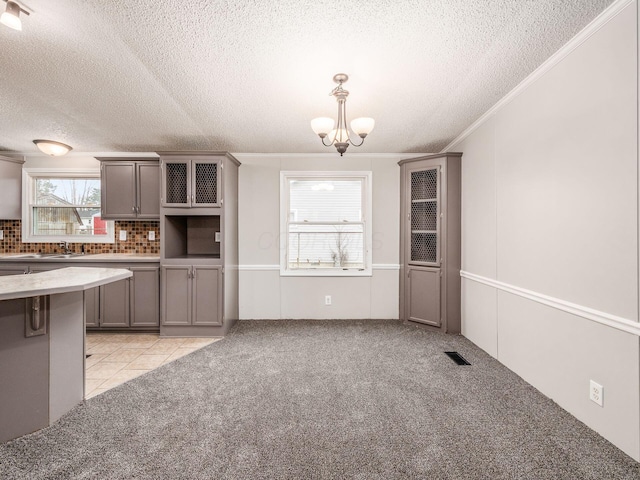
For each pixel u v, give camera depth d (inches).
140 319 133.6
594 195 64.9
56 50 69.8
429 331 135.6
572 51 69.2
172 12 57.8
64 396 72.9
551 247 77.7
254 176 154.6
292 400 79.7
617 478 53.7
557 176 75.3
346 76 81.0
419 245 144.3
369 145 142.3
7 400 63.2
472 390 84.0
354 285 155.8
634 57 55.9
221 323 130.0
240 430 67.4
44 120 112.1
